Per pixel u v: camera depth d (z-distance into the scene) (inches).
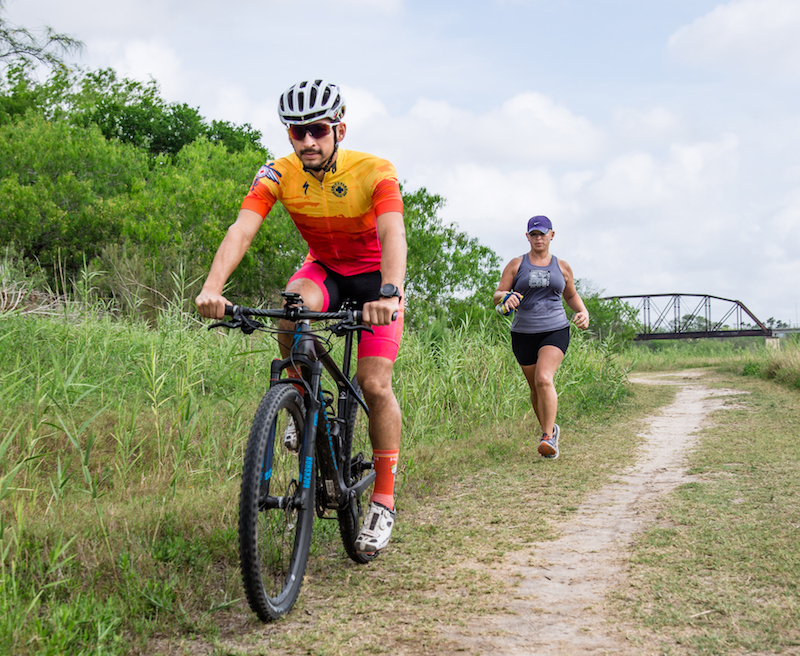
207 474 182.9
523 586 115.6
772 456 218.5
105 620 94.3
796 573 113.4
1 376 174.2
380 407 125.5
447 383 292.4
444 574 122.0
